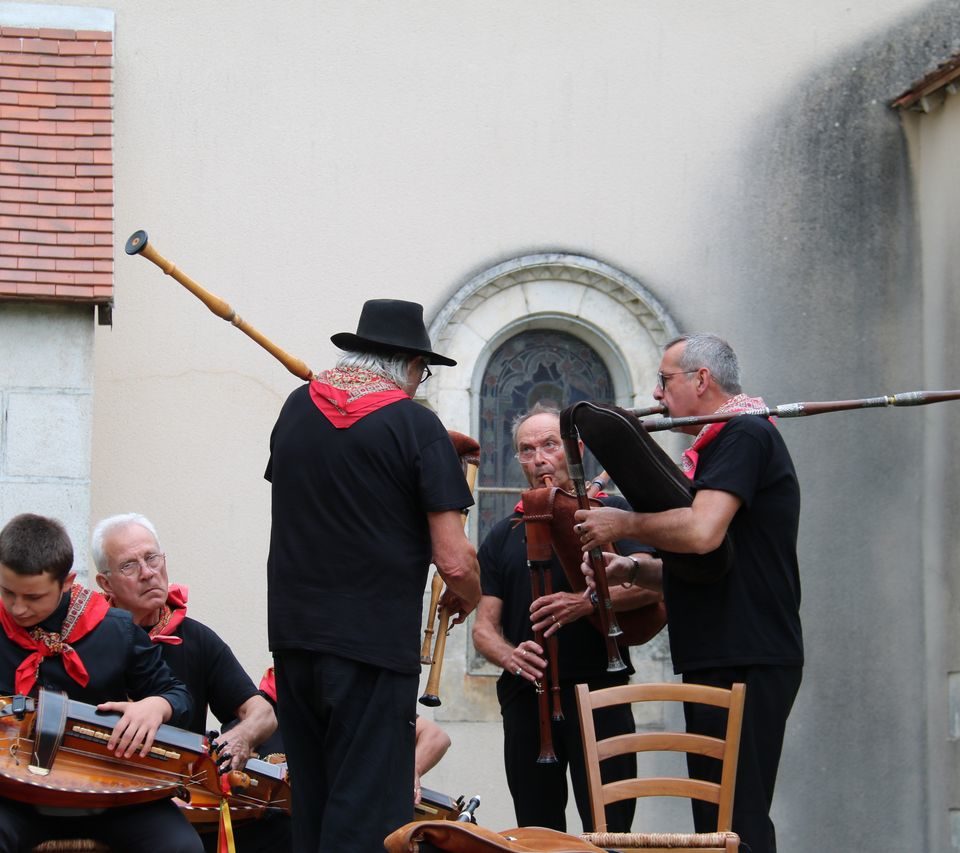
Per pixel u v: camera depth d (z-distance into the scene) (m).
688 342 13.63
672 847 11.86
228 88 22.64
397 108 23.05
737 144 23.72
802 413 13.38
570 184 23.28
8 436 19.78
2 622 12.02
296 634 11.49
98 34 22.05
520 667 14.62
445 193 23.00
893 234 23.92
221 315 13.72
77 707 11.61
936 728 22.92
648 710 22.47
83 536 19.75
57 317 20.11
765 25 23.98
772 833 12.75
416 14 23.25
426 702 14.05
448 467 11.72
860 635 23.17
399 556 11.57
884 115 24.08
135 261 22.08
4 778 11.22
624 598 14.80
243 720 13.28
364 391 11.84
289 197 22.62
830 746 22.84
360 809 11.18
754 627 12.86
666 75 23.69
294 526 11.70
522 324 23.17
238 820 13.58
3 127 21.00
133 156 22.28
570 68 23.48
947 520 22.97
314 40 22.97
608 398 23.50
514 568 15.58
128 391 21.83
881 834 22.77
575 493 14.28
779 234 23.69
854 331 23.69
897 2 24.25
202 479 21.84
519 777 15.13
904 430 23.67
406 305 12.22
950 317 23.12
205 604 21.62
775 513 12.98
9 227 20.23
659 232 23.41
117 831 11.79
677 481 12.77
